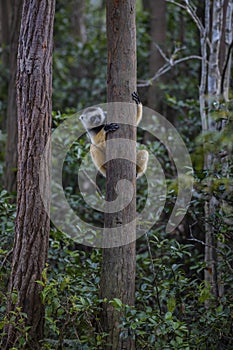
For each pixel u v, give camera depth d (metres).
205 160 8.59
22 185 6.32
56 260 7.73
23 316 6.20
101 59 14.70
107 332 6.25
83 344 6.21
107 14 6.45
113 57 6.40
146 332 6.07
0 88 15.04
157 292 6.61
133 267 6.42
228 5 9.05
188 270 8.69
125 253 6.34
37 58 6.30
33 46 6.30
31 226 6.28
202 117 8.75
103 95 14.24
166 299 6.98
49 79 6.41
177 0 12.39
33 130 6.30
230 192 7.32
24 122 6.32
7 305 6.30
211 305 6.95
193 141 10.59
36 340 6.20
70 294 6.46
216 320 6.46
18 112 6.41
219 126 8.17
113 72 6.40
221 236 7.21
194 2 11.68
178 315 6.95
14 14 11.11
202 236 8.95
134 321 5.92
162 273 7.16
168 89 12.75
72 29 16.59
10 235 7.40
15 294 6.00
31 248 6.27
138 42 13.38
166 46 13.26
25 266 6.27
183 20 13.52
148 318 5.94
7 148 10.84
